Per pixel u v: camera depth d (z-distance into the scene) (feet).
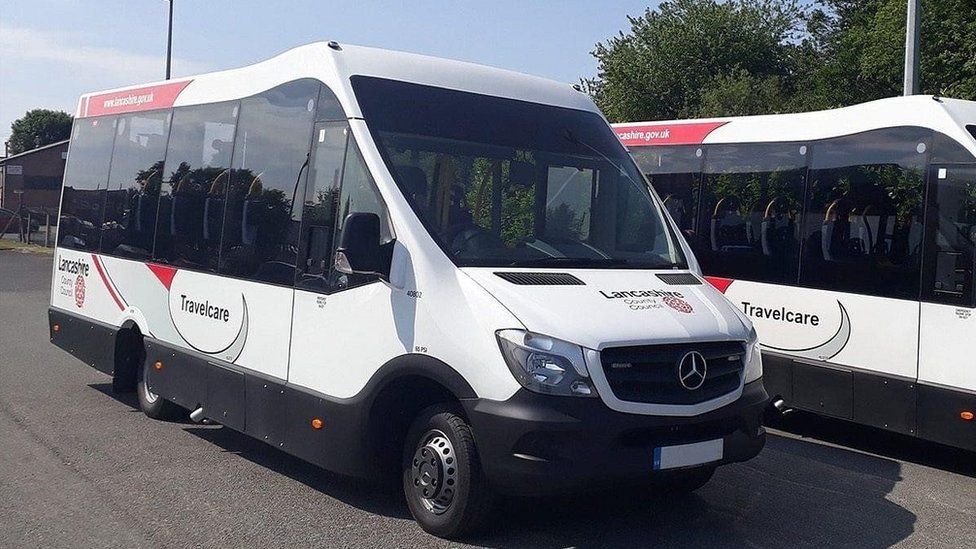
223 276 25.94
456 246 20.20
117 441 27.86
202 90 28.94
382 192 20.74
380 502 22.49
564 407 17.80
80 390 35.24
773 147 33.78
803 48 125.08
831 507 23.25
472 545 19.56
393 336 20.11
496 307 18.66
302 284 22.79
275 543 19.57
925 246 27.78
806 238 31.83
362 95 21.94
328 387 21.76
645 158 39.11
